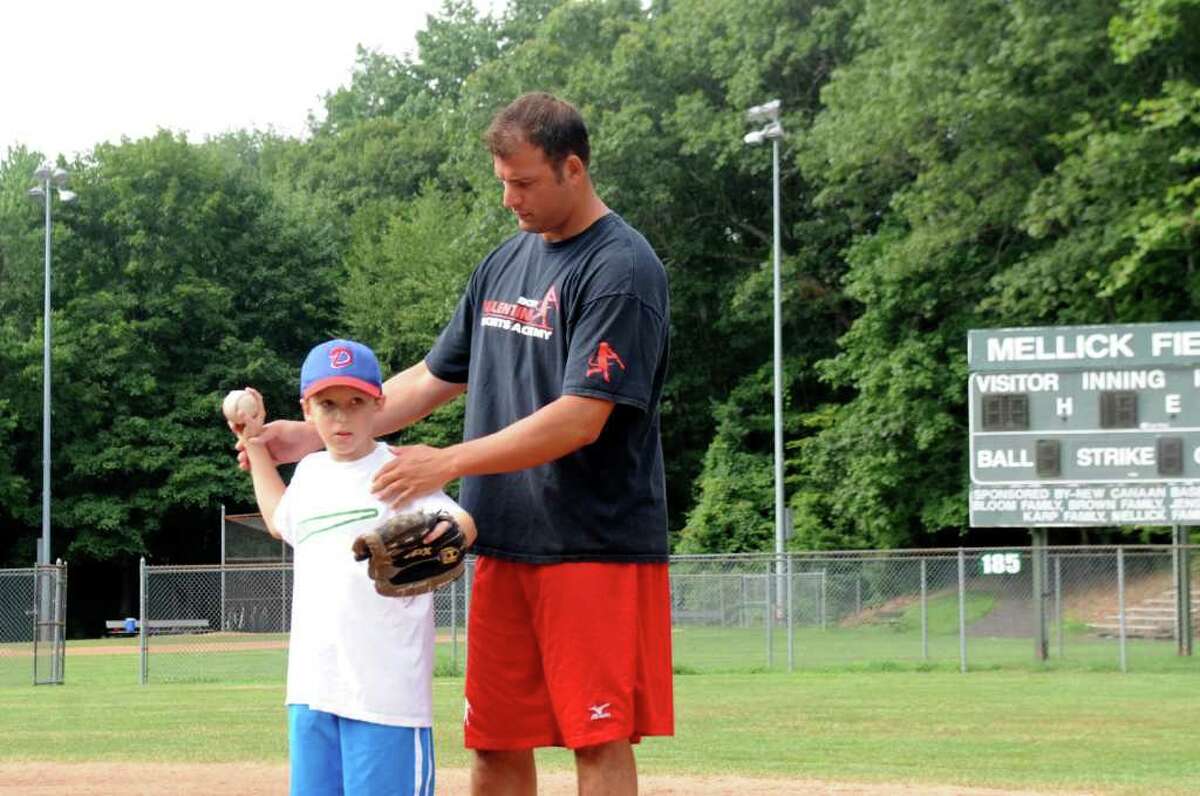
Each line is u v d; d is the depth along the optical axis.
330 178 63.59
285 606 27.67
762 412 42.09
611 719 4.06
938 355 34.84
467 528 3.91
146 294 48.47
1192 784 9.30
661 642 4.24
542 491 4.08
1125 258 29.02
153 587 46.19
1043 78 30.67
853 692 17.34
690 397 44.75
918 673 21.05
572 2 45.28
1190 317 31.36
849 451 35.91
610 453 4.07
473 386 4.32
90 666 25.14
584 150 4.04
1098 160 28.92
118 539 47.41
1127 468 21.77
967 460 34.72
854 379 37.12
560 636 4.07
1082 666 21.50
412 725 3.96
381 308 49.28
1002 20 30.80
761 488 39.88
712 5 40.53
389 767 3.91
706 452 43.84
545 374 4.12
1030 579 28.28
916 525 36.81
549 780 9.66
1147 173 29.17
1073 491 21.97
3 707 16.36
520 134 3.95
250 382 49.16
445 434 44.94
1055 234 33.22
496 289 4.30
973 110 31.09
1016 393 22.20
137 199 47.81
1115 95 30.73
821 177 39.09
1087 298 31.39
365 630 3.92
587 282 4.02
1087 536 33.41
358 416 4.01
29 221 47.88
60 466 47.16
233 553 34.00
